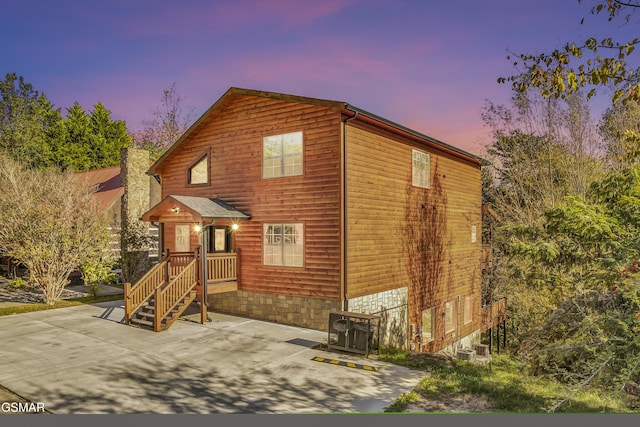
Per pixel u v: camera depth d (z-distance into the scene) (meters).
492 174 26.09
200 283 12.07
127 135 49.28
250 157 13.20
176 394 6.72
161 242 16.14
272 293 12.41
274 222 12.50
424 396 6.95
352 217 11.54
